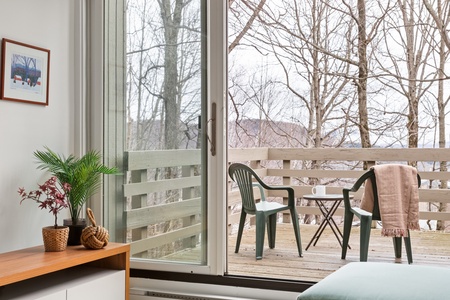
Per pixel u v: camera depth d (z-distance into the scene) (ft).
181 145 11.18
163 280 11.09
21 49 10.12
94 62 11.78
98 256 9.32
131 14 11.68
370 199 14.15
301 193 22.29
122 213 11.67
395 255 15.89
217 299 10.50
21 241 10.23
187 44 11.14
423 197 20.47
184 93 11.16
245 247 18.21
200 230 10.96
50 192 9.92
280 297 10.16
